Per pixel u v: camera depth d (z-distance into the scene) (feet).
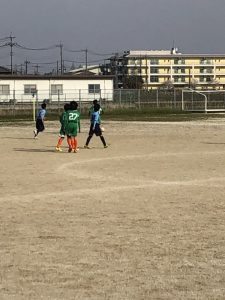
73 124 66.74
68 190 39.52
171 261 21.71
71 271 20.51
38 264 21.38
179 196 36.83
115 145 76.64
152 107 200.85
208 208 32.60
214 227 27.58
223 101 209.05
